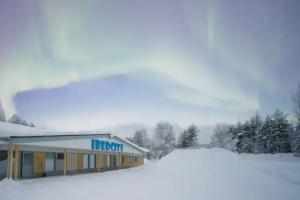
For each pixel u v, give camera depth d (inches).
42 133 831.1
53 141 824.9
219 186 709.9
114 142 1222.3
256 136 2564.0
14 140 694.5
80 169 982.4
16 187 597.9
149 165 1514.5
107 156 1176.8
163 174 979.9
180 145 3334.2
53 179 743.7
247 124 2723.9
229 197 585.0
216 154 1610.5
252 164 1317.7
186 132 3294.8
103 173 994.7
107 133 1143.6
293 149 2106.3
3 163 710.5
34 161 779.4
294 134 2199.8
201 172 1051.3
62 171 888.3
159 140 3654.0
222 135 3533.5
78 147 941.2
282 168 1119.0
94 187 624.4
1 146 698.8
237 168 1166.3
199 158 1553.9
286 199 595.2
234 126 2972.4
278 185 751.1
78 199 500.4
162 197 548.1
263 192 650.8
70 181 714.8
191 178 855.7
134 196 543.8
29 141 733.3
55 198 502.0
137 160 1478.8
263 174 977.5
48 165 831.1
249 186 723.4
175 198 546.6
